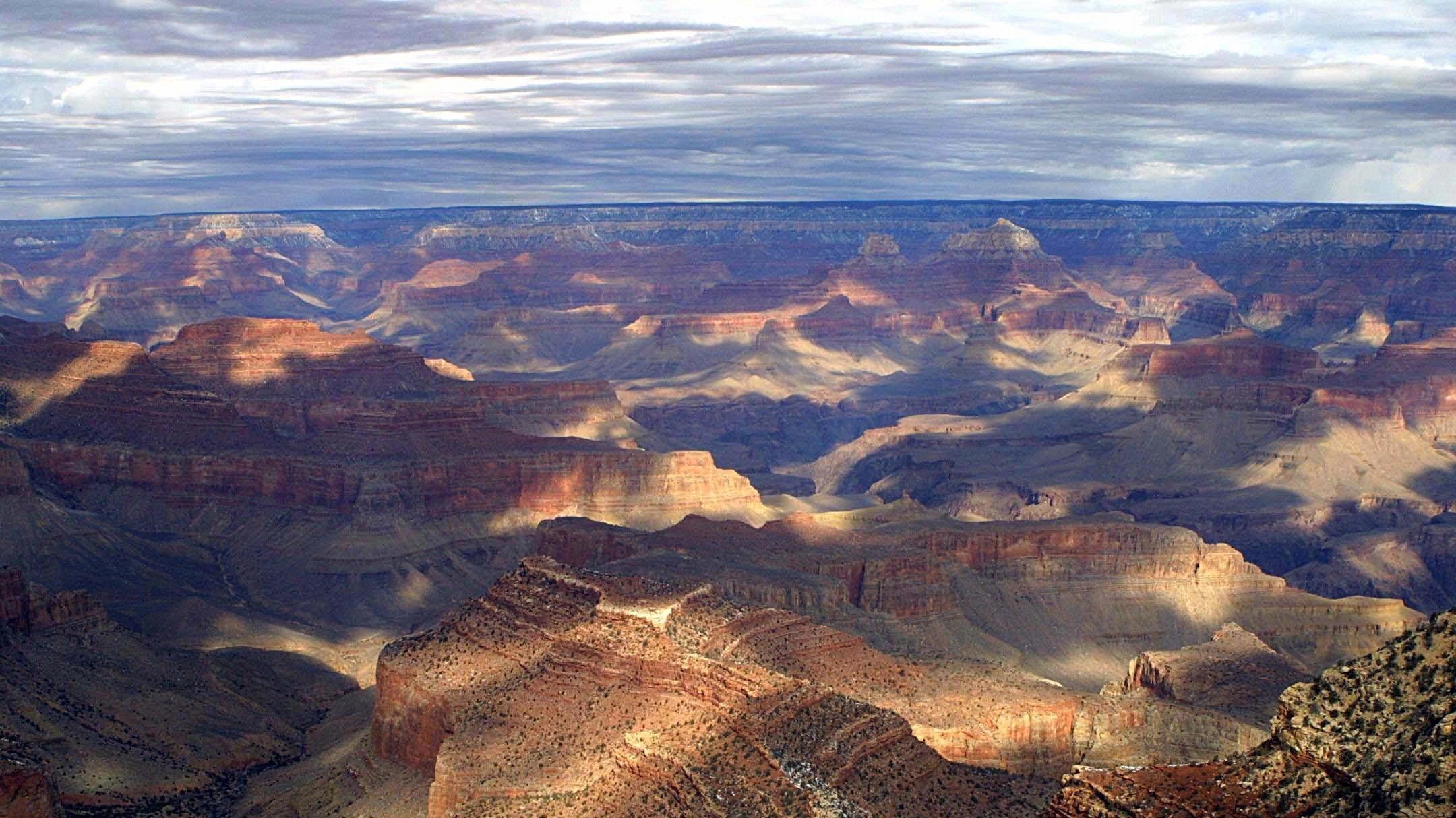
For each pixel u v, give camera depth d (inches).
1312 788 2790.4
